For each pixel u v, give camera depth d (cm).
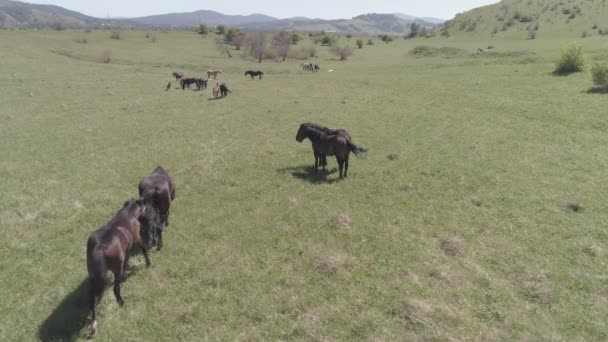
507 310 764
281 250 1005
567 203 1196
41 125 2369
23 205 1277
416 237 1049
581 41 6003
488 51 5800
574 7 10256
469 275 880
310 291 842
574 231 1047
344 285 857
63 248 1025
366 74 4666
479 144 1873
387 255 967
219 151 1897
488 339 691
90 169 1650
